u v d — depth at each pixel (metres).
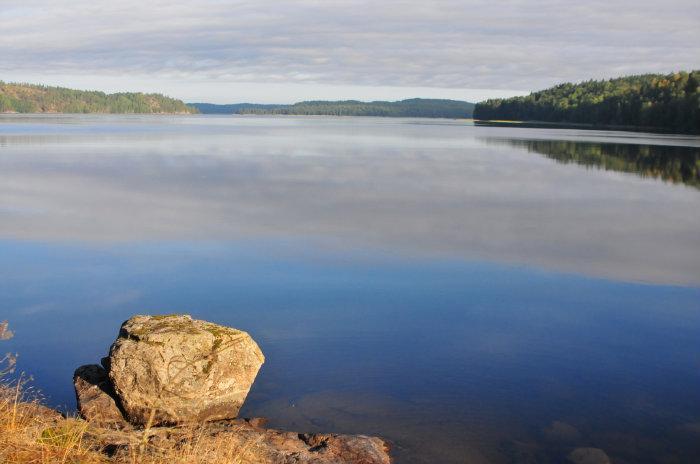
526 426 8.56
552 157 50.88
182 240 18.78
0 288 14.06
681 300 13.86
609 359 10.72
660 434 8.41
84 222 21.30
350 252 17.55
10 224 20.77
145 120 175.25
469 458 7.79
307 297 13.62
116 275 15.12
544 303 13.52
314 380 9.79
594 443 8.17
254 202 26.03
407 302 13.40
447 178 35.59
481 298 13.75
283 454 7.40
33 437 6.37
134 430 7.88
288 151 54.97
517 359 10.64
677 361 10.67
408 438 8.21
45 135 73.81
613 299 13.85
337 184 32.19
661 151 57.91
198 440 7.22
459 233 20.39
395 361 10.47
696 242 19.62
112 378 8.59
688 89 113.00
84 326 11.93
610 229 21.52
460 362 10.48
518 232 20.75
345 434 8.12
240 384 8.84
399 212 24.09
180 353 8.67
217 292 13.90
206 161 43.94
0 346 10.94
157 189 29.48
